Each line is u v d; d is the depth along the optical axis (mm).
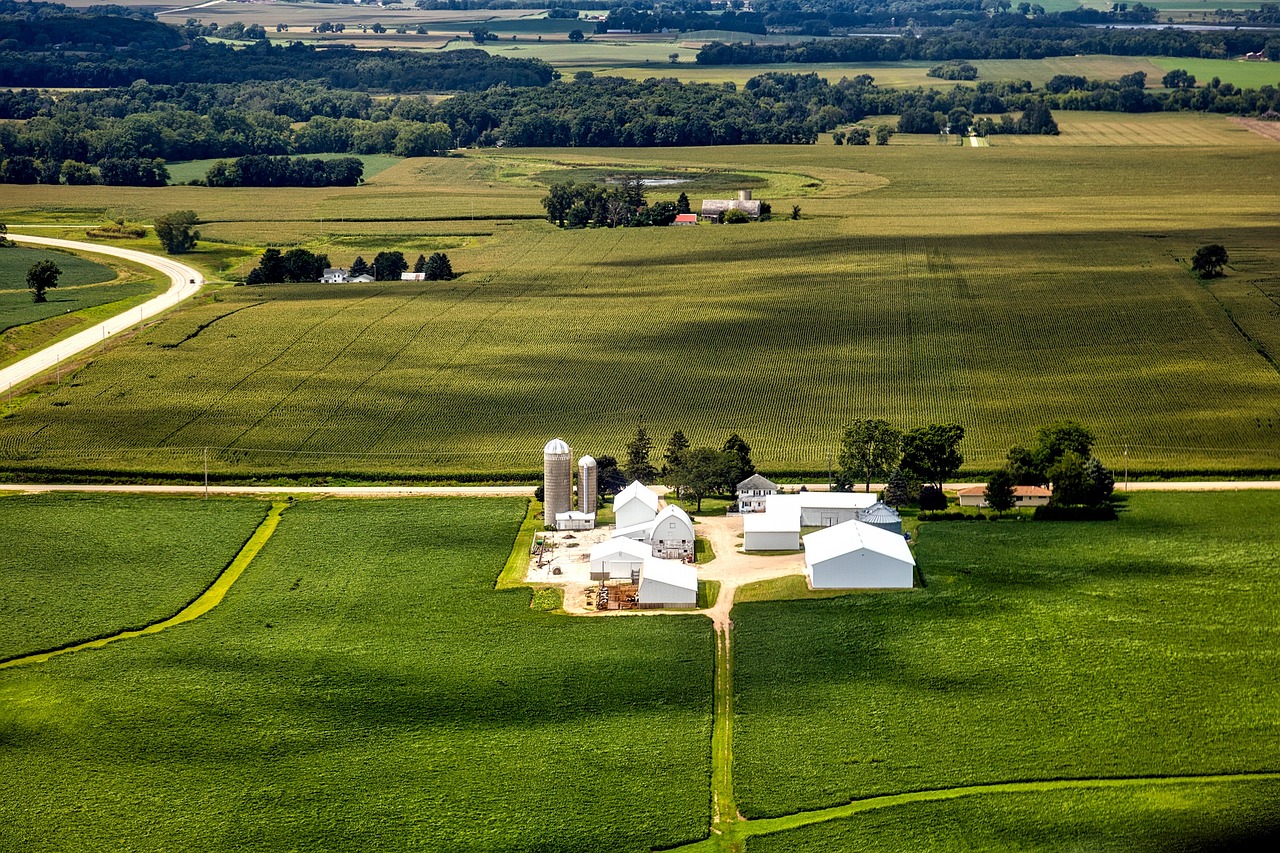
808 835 129375
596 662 159375
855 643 161500
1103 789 135000
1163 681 151625
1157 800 132875
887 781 136875
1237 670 153500
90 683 156125
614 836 130250
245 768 140875
